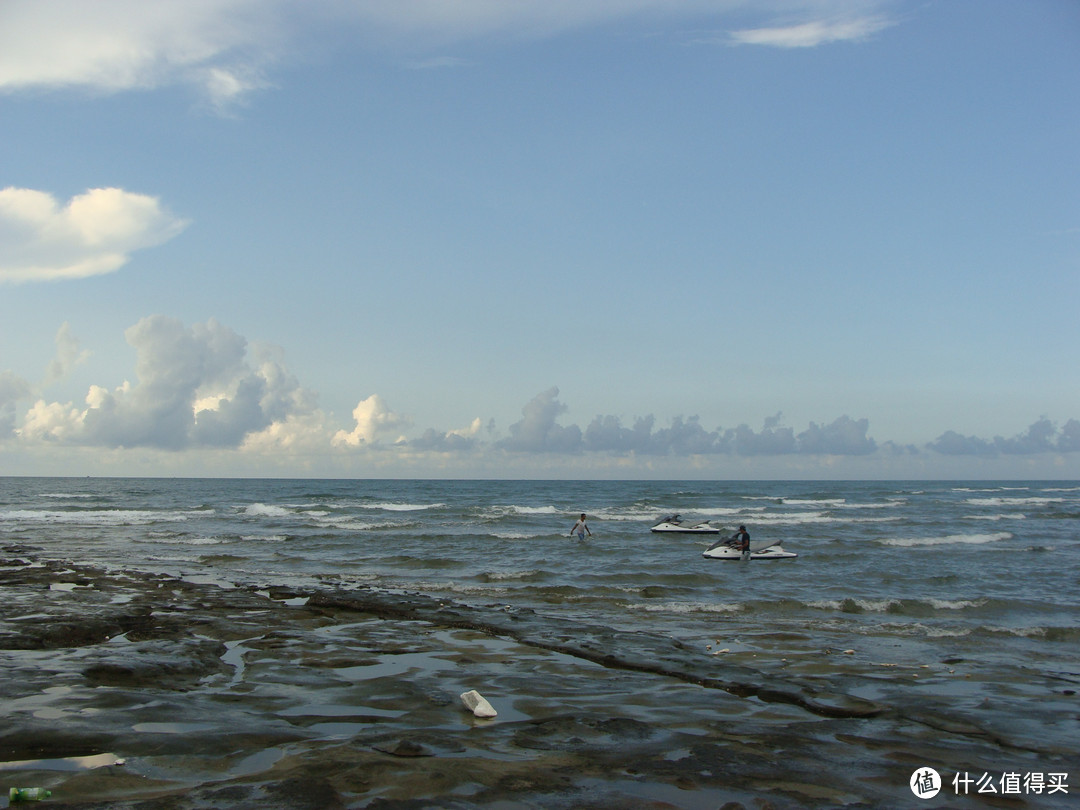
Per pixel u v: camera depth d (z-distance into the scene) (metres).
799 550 27.11
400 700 7.87
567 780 5.51
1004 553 26.30
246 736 6.29
